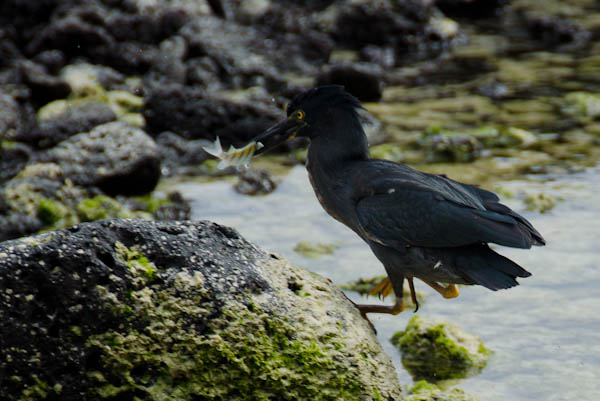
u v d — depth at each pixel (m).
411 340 9.92
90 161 14.53
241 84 20.31
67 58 20.42
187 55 21.14
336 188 9.52
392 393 7.56
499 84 20.58
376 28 23.94
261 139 9.61
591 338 10.05
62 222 12.74
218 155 9.15
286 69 22.05
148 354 7.06
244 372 7.19
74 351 6.90
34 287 6.87
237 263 7.57
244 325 7.27
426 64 22.72
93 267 7.03
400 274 9.18
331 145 9.62
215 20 22.25
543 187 14.64
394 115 18.62
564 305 10.84
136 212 13.63
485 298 11.17
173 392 7.07
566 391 9.02
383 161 9.50
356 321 7.87
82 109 16.55
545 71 21.69
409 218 8.77
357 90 19.55
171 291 7.21
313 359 7.34
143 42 21.62
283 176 15.70
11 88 18.25
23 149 15.45
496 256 8.54
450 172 15.45
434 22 24.45
